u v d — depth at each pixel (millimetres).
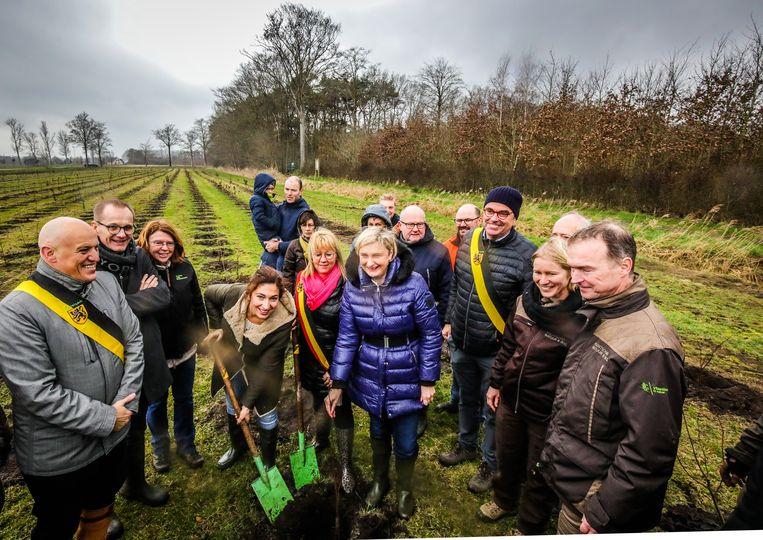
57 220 1543
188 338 2521
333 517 2289
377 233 2020
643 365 1286
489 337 2430
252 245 8859
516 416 2000
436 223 11492
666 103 12500
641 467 1251
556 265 1734
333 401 2256
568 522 1559
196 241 9156
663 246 8406
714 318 5188
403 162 21812
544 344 1816
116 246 2096
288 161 39875
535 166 15008
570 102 14938
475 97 20828
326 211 14297
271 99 40250
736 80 11000
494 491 2227
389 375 2172
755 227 8805
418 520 2270
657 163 12289
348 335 2262
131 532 2154
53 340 1557
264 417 2418
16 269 6773
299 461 2422
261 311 2189
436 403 3469
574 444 1482
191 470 2604
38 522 1697
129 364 1843
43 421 1566
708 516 2268
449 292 3012
